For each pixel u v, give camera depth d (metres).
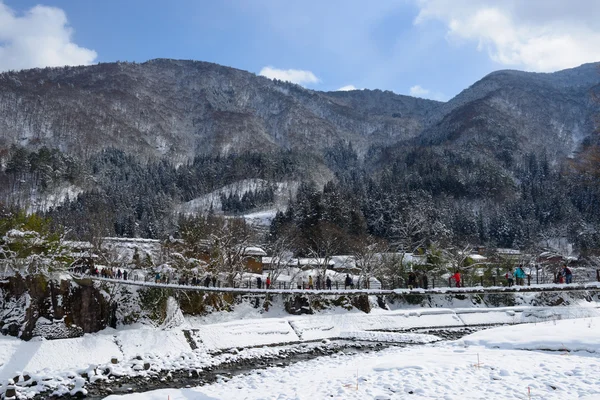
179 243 61.94
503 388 18.50
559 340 26.42
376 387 19.98
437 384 19.52
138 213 138.25
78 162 199.38
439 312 59.59
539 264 86.50
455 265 70.38
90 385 33.75
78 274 46.88
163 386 33.62
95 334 43.62
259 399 20.69
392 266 67.38
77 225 100.44
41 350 38.59
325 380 22.75
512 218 139.75
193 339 45.06
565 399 16.67
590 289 39.88
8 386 31.66
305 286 59.91
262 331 49.44
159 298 49.25
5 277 42.06
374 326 55.19
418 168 197.75
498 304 67.31
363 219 101.62
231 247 62.75
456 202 158.50
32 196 163.62
